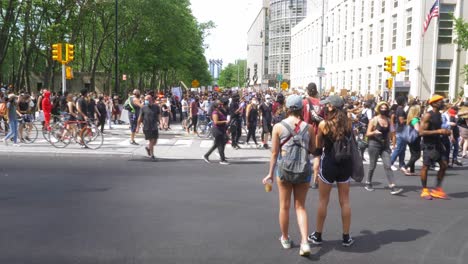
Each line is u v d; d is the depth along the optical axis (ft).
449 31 99.71
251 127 53.72
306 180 16.58
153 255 16.47
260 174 34.19
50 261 15.78
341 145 17.15
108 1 112.47
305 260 16.20
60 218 21.17
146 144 52.60
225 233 19.20
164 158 42.19
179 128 77.56
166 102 73.82
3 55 109.81
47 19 107.86
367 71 137.80
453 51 100.07
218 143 39.47
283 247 17.53
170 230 19.52
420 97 100.42
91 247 17.24
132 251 16.85
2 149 44.70
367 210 23.56
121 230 19.42
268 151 48.44
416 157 34.73
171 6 126.82
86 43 173.47
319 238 17.92
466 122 44.93
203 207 23.62
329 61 189.67
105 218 21.26
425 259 16.42
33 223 20.30
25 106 51.90
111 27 143.23
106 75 152.05
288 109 16.81
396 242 18.34
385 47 122.31
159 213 22.30
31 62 164.55
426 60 99.81
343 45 167.32
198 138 60.59
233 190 28.09
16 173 33.12
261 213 22.56
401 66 73.87
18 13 103.14
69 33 111.34
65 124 47.75
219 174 34.06
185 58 148.15
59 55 65.62
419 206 24.62
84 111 48.26
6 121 56.24
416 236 19.15
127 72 133.08
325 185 17.62
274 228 20.04
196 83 133.39
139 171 34.91
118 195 26.22
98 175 32.81
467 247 17.78
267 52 385.29
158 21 125.49
